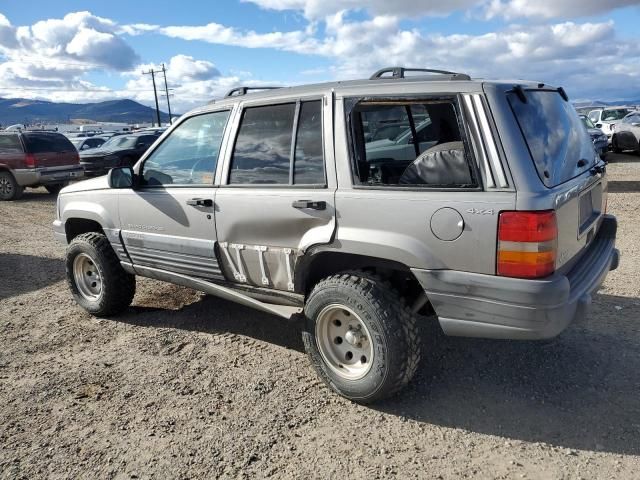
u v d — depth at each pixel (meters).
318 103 3.44
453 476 2.68
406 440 2.99
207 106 4.10
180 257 4.21
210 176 3.97
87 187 4.90
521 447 2.89
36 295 5.87
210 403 3.43
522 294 2.74
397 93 3.12
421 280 3.01
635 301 4.84
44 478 2.77
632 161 18.03
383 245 3.08
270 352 4.16
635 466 2.69
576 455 2.80
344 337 3.39
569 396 3.36
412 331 3.15
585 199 3.42
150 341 4.43
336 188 3.29
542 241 2.72
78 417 3.33
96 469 2.83
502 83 2.98
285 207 3.48
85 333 4.68
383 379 3.15
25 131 14.44
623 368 3.66
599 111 23.89
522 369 3.72
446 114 3.84
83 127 62.91
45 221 11.11
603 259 3.52
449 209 2.88
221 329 4.63
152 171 4.39
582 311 2.96
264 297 3.84
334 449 2.93
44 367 4.05
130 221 4.50
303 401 3.42
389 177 3.52
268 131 3.67
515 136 2.81
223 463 2.84
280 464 2.81
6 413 3.41
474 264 2.86
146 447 3.00
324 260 3.49
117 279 4.82
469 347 4.08
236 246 3.81
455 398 3.40
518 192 2.73
